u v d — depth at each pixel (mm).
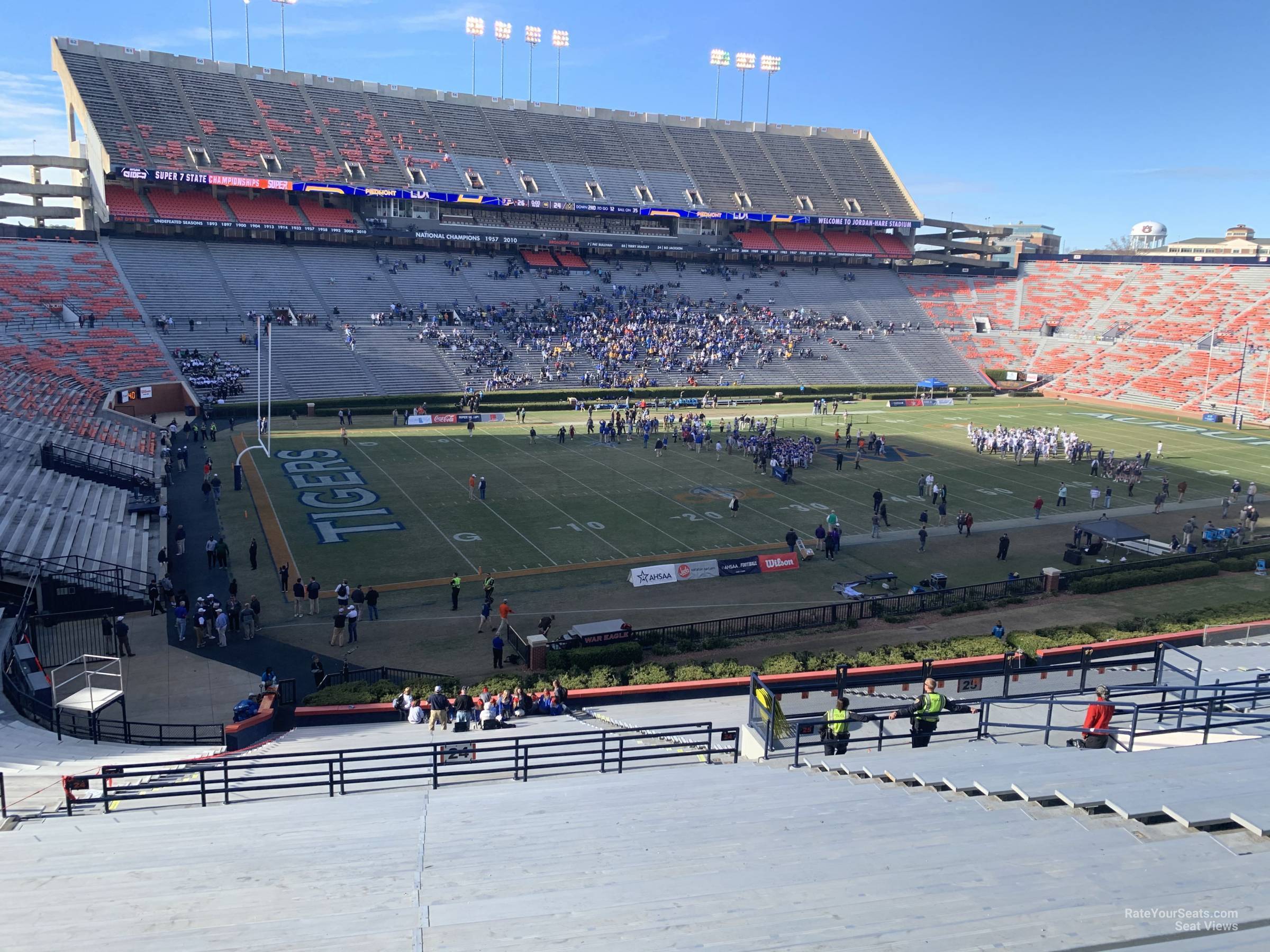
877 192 112875
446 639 28469
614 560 36344
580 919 6977
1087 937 6148
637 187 100375
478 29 100562
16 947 7125
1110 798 8977
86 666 25328
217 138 82938
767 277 103312
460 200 89562
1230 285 97688
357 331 76062
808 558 37344
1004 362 97750
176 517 40375
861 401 83812
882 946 6223
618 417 62844
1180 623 28172
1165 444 65062
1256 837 8039
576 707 23031
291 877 8734
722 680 23906
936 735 15992
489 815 11047
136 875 8930
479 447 57656
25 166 76562
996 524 43125
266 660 26625
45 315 64312
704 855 8812
